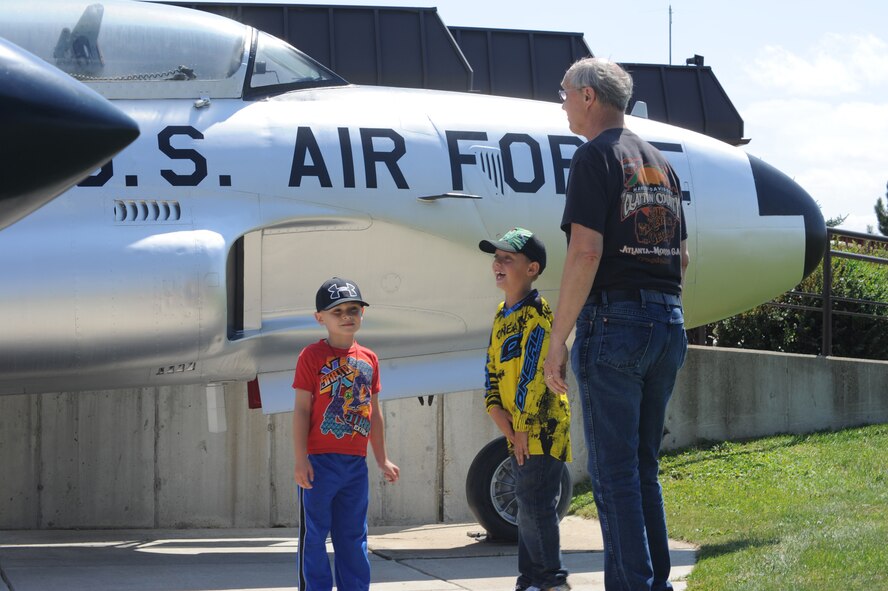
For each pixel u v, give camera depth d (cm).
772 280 761
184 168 620
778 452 899
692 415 959
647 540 421
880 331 1084
